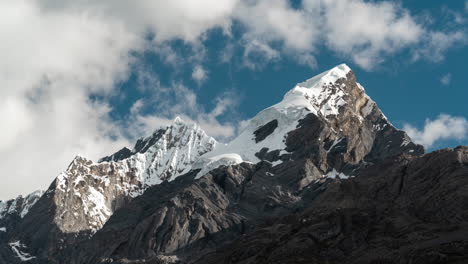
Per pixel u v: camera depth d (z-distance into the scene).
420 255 172.25
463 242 173.38
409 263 172.12
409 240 190.62
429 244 181.12
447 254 168.62
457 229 189.50
